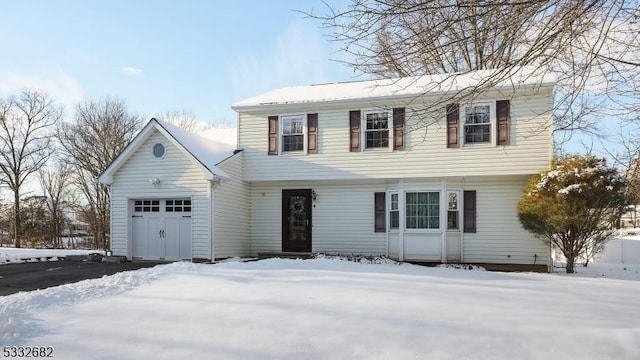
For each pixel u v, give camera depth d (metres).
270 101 16.59
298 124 16.44
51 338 5.45
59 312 6.75
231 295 7.99
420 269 12.05
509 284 9.70
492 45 6.52
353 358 4.69
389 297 7.86
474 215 15.20
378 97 15.10
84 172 34.59
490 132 14.45
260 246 17.09
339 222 16.48
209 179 14.66
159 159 15.53
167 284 9.18
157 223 15.74
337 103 15.70
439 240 15.00
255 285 9.05
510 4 4.66
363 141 15.65
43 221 33.28
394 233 15.63
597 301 7.72
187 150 15.05
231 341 5.26
